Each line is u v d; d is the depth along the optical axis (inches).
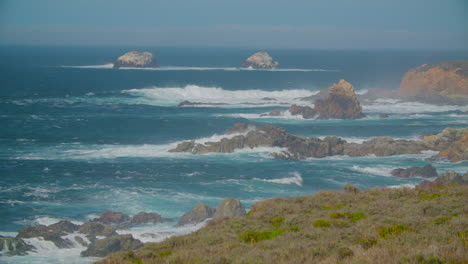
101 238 1179.3
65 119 3297.2
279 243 568.4
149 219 1334.9
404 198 807.7
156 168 2006.6
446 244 505.0
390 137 2596.0
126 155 2261.3
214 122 3302.2
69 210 1433.3
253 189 1731.1
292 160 2217.0
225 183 1801.2
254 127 2498.8
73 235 1175.6
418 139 2706.7
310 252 501.0
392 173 1950.1
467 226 580.7
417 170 1915.6
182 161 2145.7
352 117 3540.8
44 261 1017.5
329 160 2241.6
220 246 585.6
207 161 2151.8
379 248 488.4
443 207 701.3
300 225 672.4
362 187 1749.5
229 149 2322.8
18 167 1969.7
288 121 3403.1
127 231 1241.4
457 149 2250.2
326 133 2947.8
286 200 872.3
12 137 2640.3
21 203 1487.5
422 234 545.0
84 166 2016.5
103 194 1612.9
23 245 1090.7
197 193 1663.4
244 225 719.1
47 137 2677.2
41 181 1759.4
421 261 435.2
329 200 839.7
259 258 498.3
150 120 3336.6
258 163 2124.8
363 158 2285.9
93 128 2994.6
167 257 555.2
